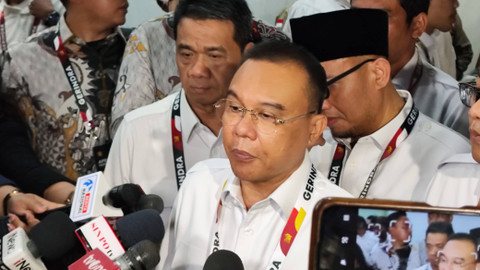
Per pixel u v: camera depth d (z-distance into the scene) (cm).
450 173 193
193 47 210
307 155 165
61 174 279
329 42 188
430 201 195
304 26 191
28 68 285
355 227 97
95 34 287
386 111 207
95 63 289
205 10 206
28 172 269
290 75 145
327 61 191
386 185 209
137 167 239
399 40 255
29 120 287
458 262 95
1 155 278
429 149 209
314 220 98
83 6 277
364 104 196
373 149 211
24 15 364
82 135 284
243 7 214
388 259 97
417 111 220
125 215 168
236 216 166
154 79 281
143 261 138
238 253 161
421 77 277
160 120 239
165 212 233
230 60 212
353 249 97
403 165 209
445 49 318
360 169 212
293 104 145
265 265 158
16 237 148
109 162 246
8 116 288
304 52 151
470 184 188
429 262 96
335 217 98
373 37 191
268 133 144
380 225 97
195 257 171
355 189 212
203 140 232
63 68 285
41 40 288
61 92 285
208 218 173
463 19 319
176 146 235
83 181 175
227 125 148
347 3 330
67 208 191
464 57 326
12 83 286
